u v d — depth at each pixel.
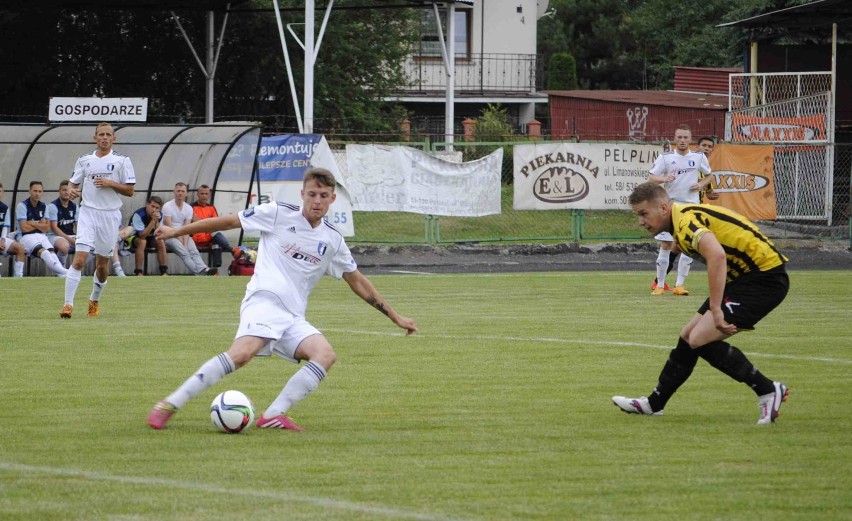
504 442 14.63
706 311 16.11
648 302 33.50
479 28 98.94
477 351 23.36
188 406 17.14
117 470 12.89
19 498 11.60
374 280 40.53
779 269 16.08
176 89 77.19
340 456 13.74
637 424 15.92
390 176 50.03
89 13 72.69
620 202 52.38
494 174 51.41
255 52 76.06
